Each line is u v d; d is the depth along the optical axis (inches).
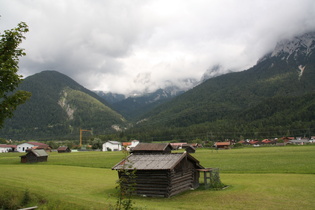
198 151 4650.6
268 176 1587.1
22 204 938.7
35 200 957.8
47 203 916.0
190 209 850.8
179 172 1206.3
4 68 678.5
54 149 6796.3
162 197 1091.9
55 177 1646.2
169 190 1094.4
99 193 1143.0
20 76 737.0
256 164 2210.9
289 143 6269.7
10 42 719.7
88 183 1421.0
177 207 884.6
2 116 709.9
